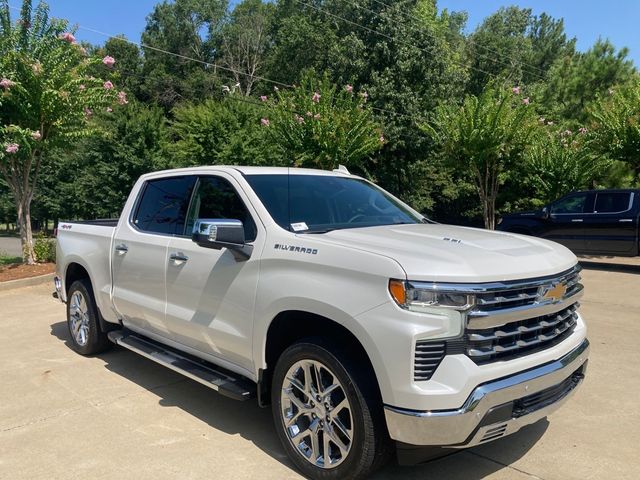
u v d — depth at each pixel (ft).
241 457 11.95
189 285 13.64
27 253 40.78
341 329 10.75
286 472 11.31
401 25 88.84
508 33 176.14
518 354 10.21
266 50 172.96
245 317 12.05
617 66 75.15
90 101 39.65
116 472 11.34
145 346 15.92
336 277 10.37
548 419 13.96
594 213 43.86
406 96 87.71
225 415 14.25
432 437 9.18
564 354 11.00
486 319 9.48
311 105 55.06
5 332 22.95
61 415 14.24
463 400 9.19
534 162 68.44
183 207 14.82
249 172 13.85
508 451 12.25
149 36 178.40
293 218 12.68
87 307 18.98
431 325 9.27
